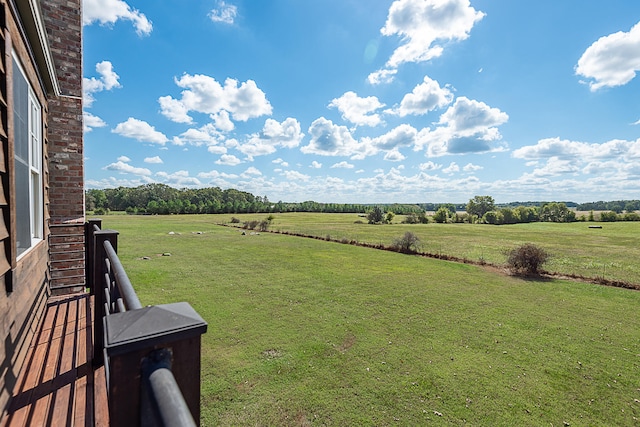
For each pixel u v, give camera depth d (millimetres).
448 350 5430
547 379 4605
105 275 1958
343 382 4250
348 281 10242
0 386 1366
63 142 3670
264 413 3531
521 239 26875
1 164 1371
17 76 1964
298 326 6176
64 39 3705
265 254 15102
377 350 5281
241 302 7535
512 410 3838
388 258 15188
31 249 2170
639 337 6312
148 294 7828
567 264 15172
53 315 2869
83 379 1824
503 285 10469
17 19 1732
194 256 13766
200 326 609
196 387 621
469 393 4156
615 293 9664
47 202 3203
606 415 3812
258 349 5086
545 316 7461
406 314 7223
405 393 4074
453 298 8727
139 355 544
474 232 33469
